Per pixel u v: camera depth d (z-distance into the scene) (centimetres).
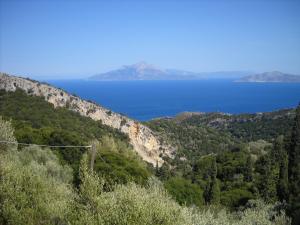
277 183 4016
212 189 3778
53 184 1634
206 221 1501
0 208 1326
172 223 1062
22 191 1429
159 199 1115
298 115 4422
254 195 3834
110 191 1181
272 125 13200
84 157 1280
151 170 6122
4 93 7588
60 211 1304
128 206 1049
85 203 1157
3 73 8319
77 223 1064
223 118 15588
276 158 5559
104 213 1059
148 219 1028
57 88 9019
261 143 9619
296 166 4031
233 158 6931
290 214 2100
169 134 10862
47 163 2652
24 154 2712
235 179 5775
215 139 11606
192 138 11262
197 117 16725
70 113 7806
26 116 6506
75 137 4462
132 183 1187
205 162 6856
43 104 7588
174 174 6644
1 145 2248
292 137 4441
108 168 3169
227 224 1609
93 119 8212
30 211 1330
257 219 1873
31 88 8206
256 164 6181
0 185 1366
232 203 3866
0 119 2347
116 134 8069
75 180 2595
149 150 8862
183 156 9425
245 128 13662
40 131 4497
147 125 10981
